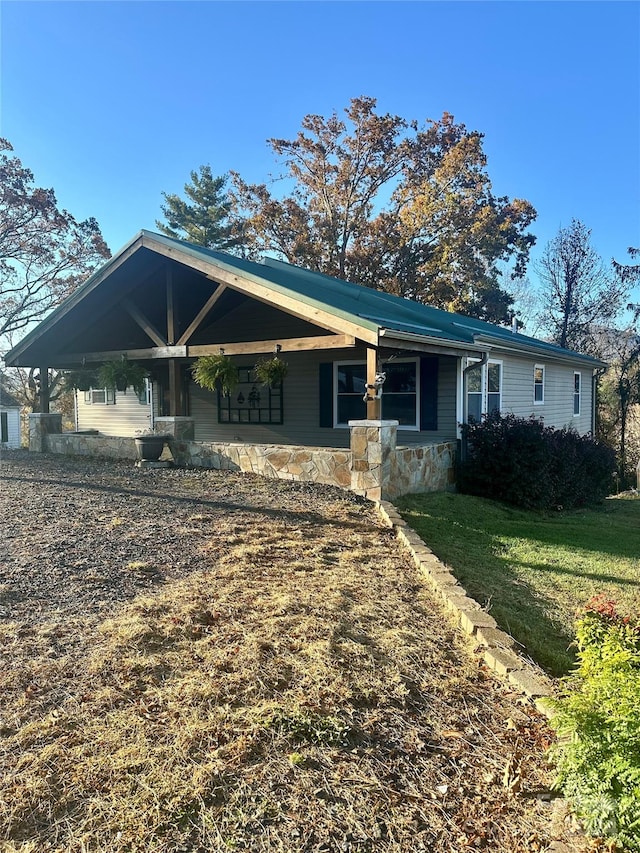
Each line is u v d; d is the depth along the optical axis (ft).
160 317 39.06
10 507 20.11
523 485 29.19
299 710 8.18
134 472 28.14
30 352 38.29
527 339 52.16
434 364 34.06
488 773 7.34
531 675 9.61
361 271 90.48
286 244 94.17
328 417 38.96
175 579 13.33
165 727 7.72
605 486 36.35
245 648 9.92
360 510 21.29
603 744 6.18
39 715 7.91
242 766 7.06
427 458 28.30
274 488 24.32
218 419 44.55
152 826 6.10
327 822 6.33
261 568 14.33
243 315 41.06
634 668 7.50
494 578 16.51
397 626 11.42
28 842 5.85
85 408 58.18
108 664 9.24
